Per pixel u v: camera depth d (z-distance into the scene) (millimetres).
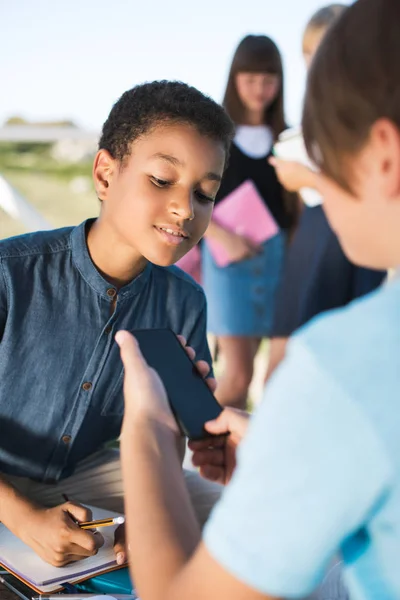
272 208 2801
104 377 1462
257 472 581
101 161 1363
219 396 2898
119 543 1296
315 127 652
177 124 1269
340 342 574
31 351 1411
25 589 1247
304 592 584
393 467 544
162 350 1067
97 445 1572
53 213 9625
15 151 10125
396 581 583
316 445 558
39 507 1313
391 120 599
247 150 2783
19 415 1441
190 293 1540
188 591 616
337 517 560
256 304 2787
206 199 1322
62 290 1413
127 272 1421
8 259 1389
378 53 602
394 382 552
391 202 623
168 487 702
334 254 1984
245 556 578
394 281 614
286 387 582
